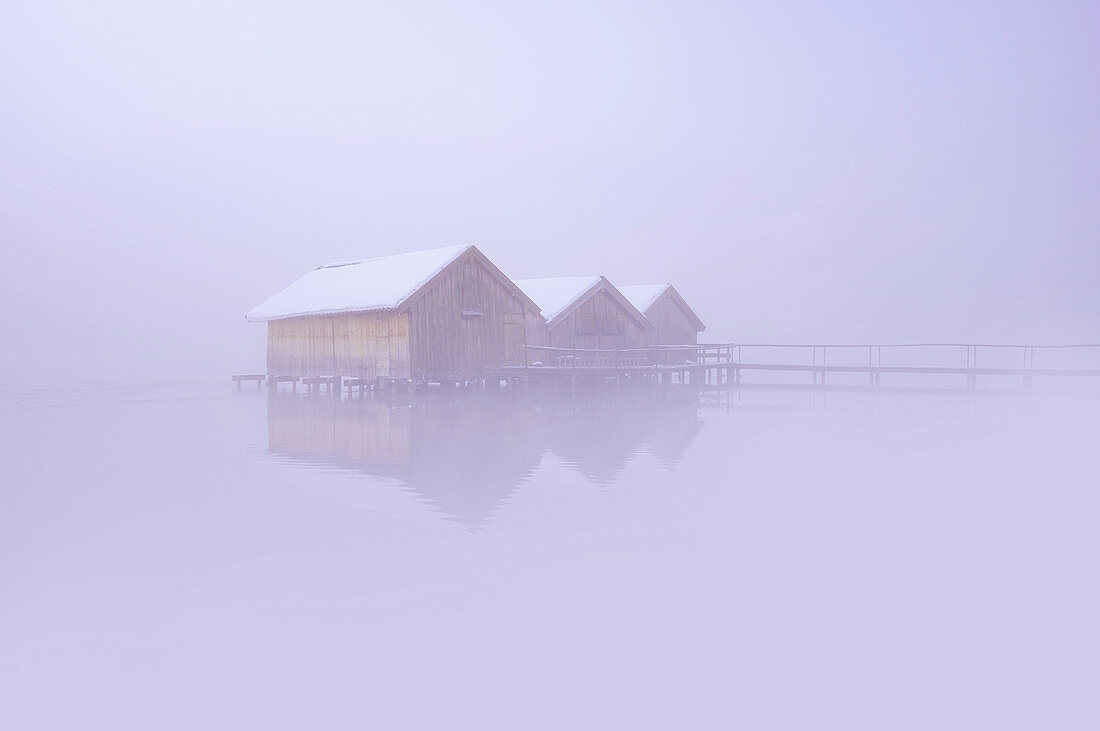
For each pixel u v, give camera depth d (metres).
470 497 11.95
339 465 15.04
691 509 11.09
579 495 12.03
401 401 30.69
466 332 33.97
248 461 15.66
